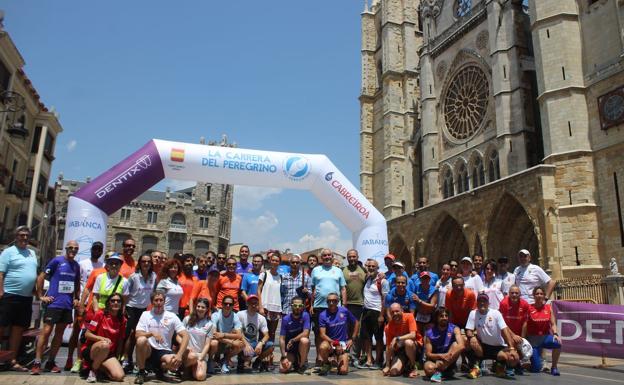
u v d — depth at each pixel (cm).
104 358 922
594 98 2686
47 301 1004
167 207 7844
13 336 1023
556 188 2709
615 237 2453
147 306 1100
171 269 1149
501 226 3141
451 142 4294
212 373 1070
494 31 3762
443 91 4500
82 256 1540
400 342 1050
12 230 3381
